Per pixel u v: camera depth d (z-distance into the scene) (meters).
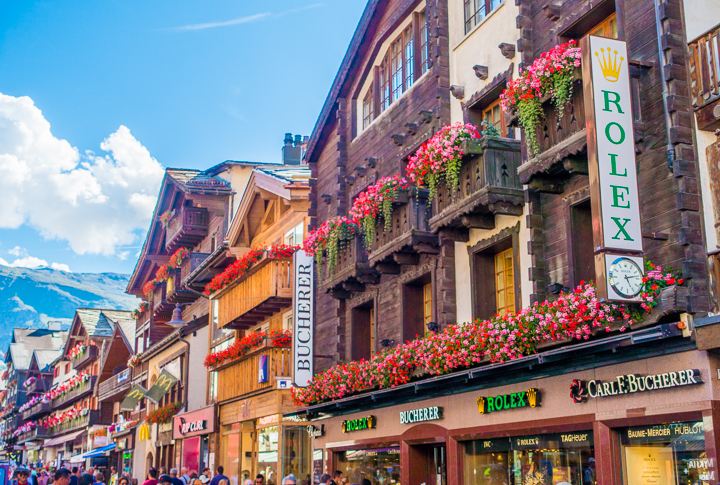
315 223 22.56
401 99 18.41
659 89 10.80
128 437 45.34
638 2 11.38
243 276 26.83
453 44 16.64
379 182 16.47
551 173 12.31
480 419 14.02
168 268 39.62
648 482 10.52
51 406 71.12
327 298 21.53
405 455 16.19
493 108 15.48
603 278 9.96
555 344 11.57
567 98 11.36
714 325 9.33
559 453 12.21
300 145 36.66
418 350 14.69
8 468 18.36
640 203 10.84
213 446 29.41
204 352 34.09
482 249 14.87
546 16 13.62
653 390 10.39
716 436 9.40
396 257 16.69
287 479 11.48
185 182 35.25
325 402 19.53
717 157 9.98
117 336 50.88
